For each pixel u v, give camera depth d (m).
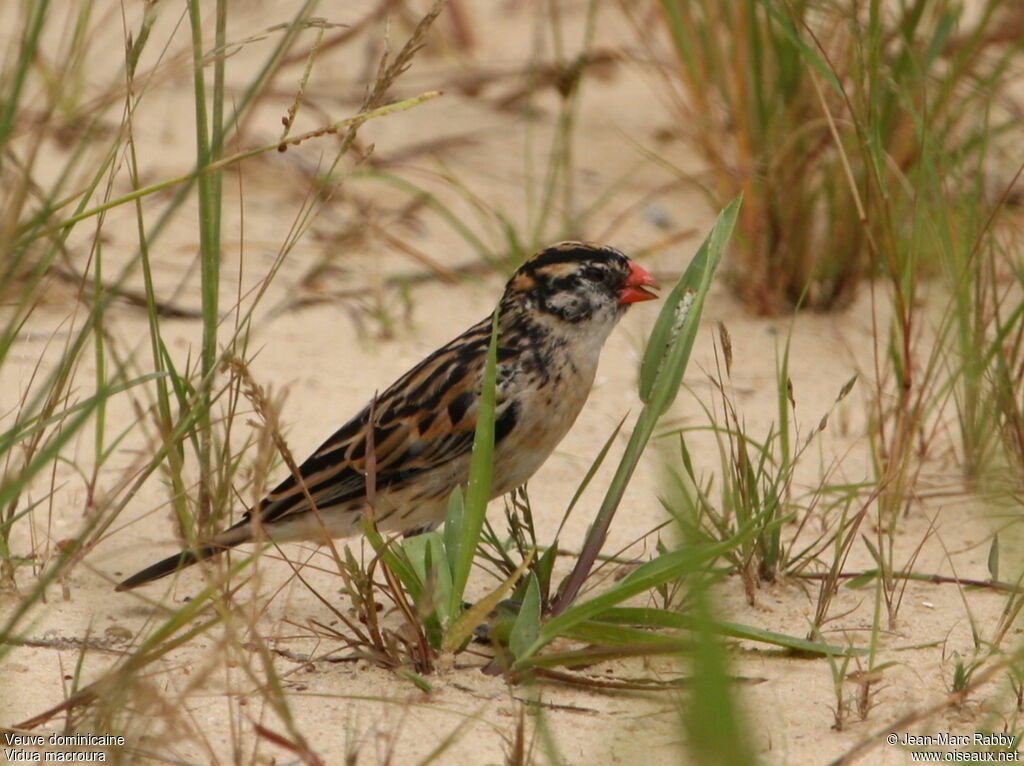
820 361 13.21
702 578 5.95
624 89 20.03
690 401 12.45
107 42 19.34
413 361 13.20
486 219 15.21
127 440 11.37
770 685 8.04
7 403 11.58
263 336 13.52
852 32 11.60
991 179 15.20
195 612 7.16
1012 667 7.41
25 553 9.50
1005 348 11.44
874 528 10.30
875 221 13.35
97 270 9.31
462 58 20.44
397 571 8.13
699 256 8.72
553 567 9.61
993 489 10.31
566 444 11.87
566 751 7.19
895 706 7.76
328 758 7.10
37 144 8.21
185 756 7.04
